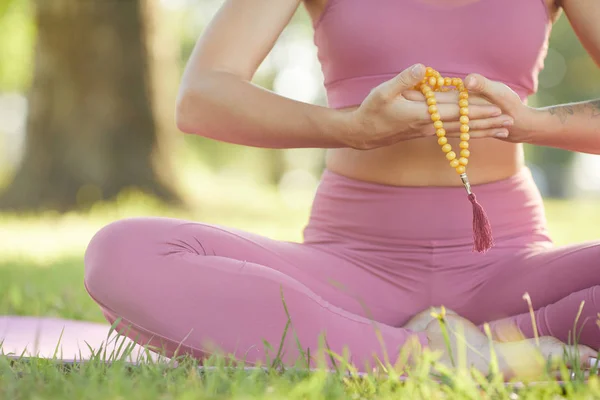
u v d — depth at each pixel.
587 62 28.91
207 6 30.22
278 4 2.89
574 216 16.23
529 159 32.41
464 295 2.83
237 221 12.29
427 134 2.61
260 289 2.46
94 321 4.14
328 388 1.98
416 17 2.85
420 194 2.84
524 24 2.87
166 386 2.05
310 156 33.34
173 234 2.56
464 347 2.40
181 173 13.61
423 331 2.56
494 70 2.88
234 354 2.42
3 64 22.47
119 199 12.96
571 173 33.56
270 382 2.09
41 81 13.30
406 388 1.98
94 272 2.52
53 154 13.12
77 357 2.78
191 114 2.82
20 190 13.09
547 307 2.59
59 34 13.23
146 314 2.47
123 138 13.25
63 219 11.98
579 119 2.67
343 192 2.94
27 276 6.02
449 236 2.83
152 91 13.39
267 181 32.31
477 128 2.57
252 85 2.76
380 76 2.88
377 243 2.87
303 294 2.48
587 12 2.95
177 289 2.47
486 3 2.85
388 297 2.84
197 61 2.86
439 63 2.85
